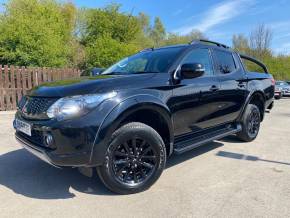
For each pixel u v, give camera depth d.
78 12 29.97
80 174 3.92
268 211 2.94
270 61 41.94
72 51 22.03
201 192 3.39
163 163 3.53
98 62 18.14
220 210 2.97
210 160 4.57
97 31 25.25
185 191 3.42
